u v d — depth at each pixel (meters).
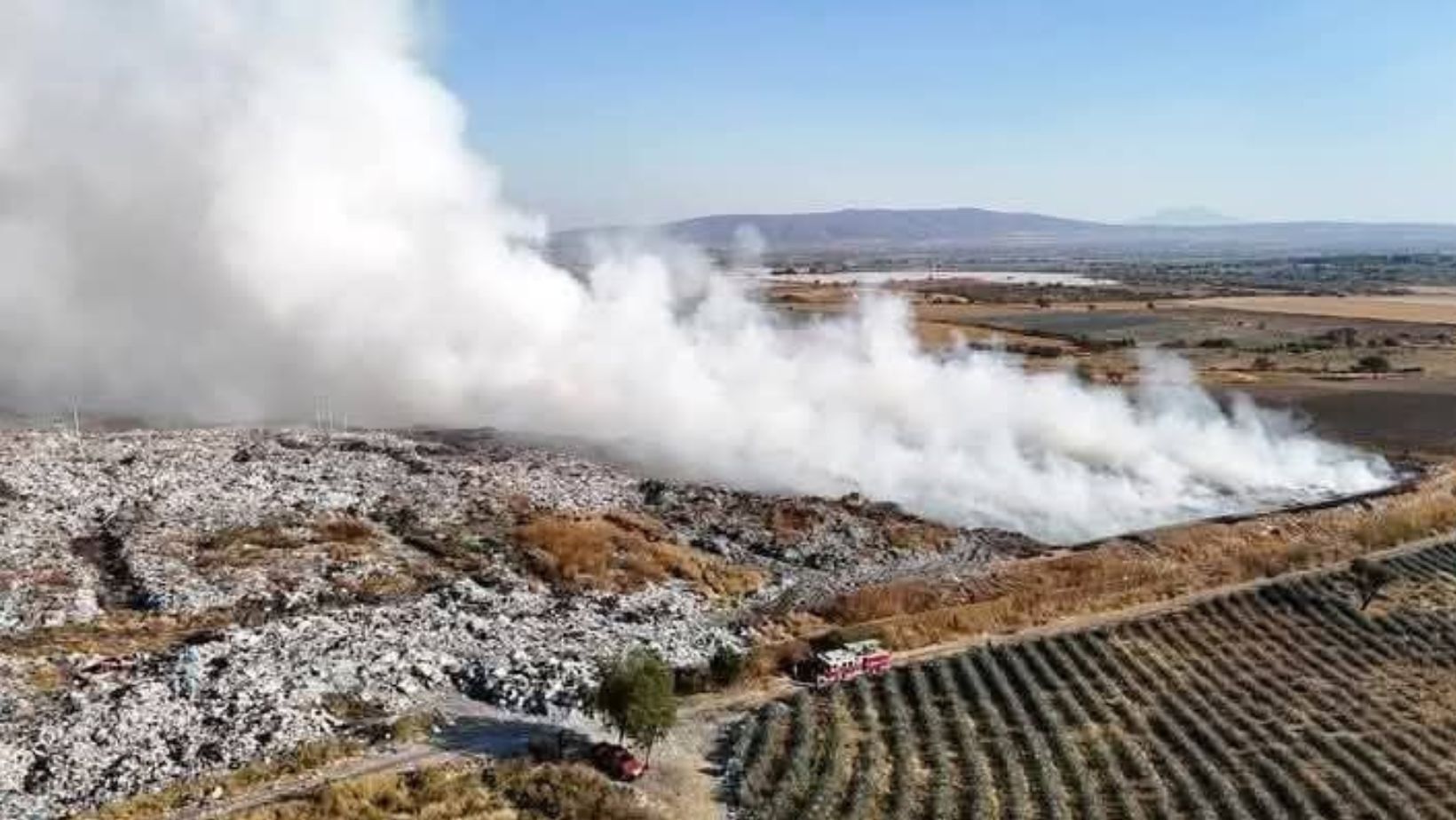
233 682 48.28
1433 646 65.00
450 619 58.25
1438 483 101.50
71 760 41.50
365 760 43.78
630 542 75.31
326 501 78.00
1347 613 69.44
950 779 47.91
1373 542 84.94
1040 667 60.06
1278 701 57.16
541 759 44.84
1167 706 56.19
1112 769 49.12
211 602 59.16
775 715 51.41
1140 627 67.12
